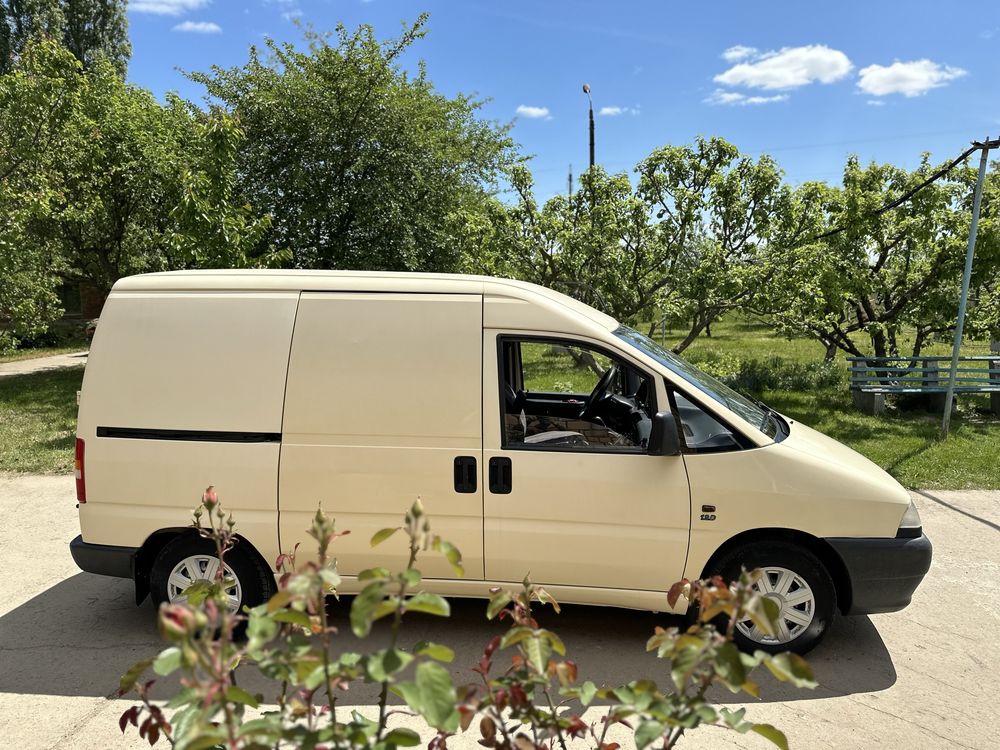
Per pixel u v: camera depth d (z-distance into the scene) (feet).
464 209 44.27
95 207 43.11
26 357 64.03
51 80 34.96
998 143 27.58
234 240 28.71
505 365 13.19
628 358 12.59
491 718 5.54
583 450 12.25
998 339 36.22
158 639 13.43
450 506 12.37
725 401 12.90
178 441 12.75
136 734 10.53
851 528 12.09
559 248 38.06
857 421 32.91
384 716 5.14
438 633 13.44
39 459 27.48
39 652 12.94
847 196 37.09
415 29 41.88
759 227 37.32
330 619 13.87
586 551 12.31
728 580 12.35
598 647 13.15
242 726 4.49
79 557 13.10
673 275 37.65
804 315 37.11
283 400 12.57
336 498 12.50
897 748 10.37
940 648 13.44
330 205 41.22
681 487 12.12
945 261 35.32
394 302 12.68
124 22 103.09
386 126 42.01
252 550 12.87
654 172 38.34
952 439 29.37
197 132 30.22
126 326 13.02
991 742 10.53
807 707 11.44
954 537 19.29
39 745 10.23
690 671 4.56
